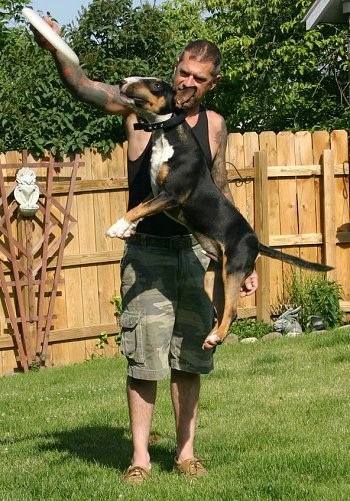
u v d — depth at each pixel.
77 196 14.83
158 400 10.02
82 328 14.92
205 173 6.43
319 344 13.24
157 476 6.72
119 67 16.80
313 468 6.75
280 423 8.48
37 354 14.59
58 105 15.48
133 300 6.63
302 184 16.14
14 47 17.17
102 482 6.59
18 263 14.38
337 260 16.25
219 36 25.50
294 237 16.05
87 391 11.35
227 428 8.37
